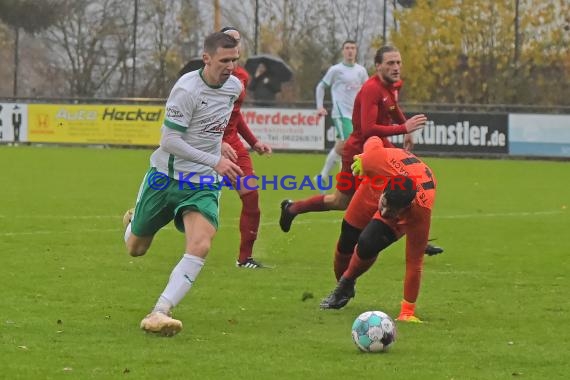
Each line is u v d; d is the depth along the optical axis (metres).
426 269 26.23
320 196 26.30
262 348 16.77
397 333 18.11
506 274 25.48
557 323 19.39
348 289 20.31
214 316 19.58
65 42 94.12
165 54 93.19
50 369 15.09
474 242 31.48
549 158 69.62
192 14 93.56
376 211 20.47
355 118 25.27
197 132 18.23
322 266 26.55
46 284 22.70
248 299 21.50
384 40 89.94
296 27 92.94
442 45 87.69
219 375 14.91
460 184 52.44
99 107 74.00
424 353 16.61
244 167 26.31
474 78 87.19
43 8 93.69
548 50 86.31
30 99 74.88
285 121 71.19
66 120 74.25
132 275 24.23
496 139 69.75
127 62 93.56
